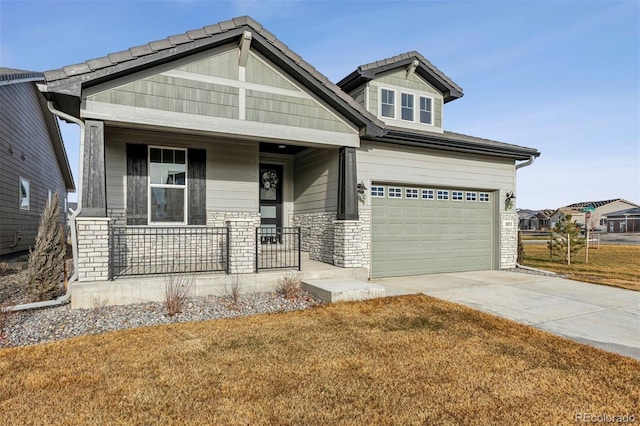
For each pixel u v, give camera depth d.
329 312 5.59
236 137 7.20
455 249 10.02
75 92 5.43
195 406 2.90
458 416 2.81
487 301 6.57
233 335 4.53
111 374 3.43
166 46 6.03
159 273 6.48
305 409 2.88
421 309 5.82
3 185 10.85
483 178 10.24
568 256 12.34
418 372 3.56
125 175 7.59
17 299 5.98
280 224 10.30
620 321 5.42
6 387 3.16
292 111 7.36
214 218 8.38
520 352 4.10
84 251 5.71
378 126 7.98
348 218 7.96
